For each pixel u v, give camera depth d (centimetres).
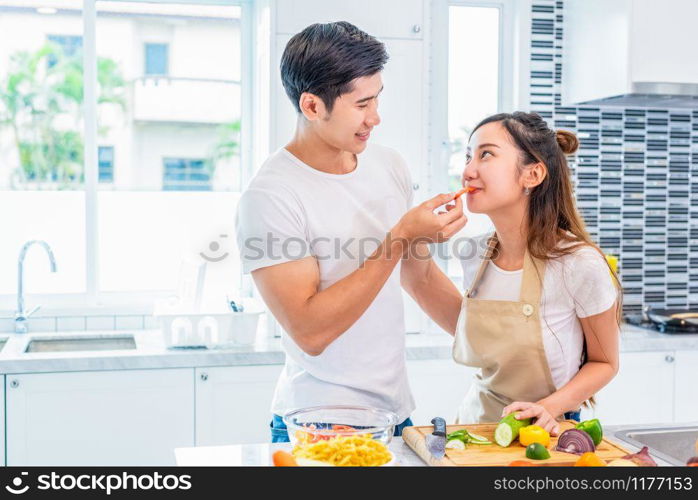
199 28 326
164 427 262
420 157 294
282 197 154
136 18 321
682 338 290
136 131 324
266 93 292
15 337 295
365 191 163
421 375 277
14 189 317
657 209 337
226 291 329
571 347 161
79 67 317
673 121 335
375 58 146
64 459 257
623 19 283
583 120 327
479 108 326
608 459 134
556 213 161
